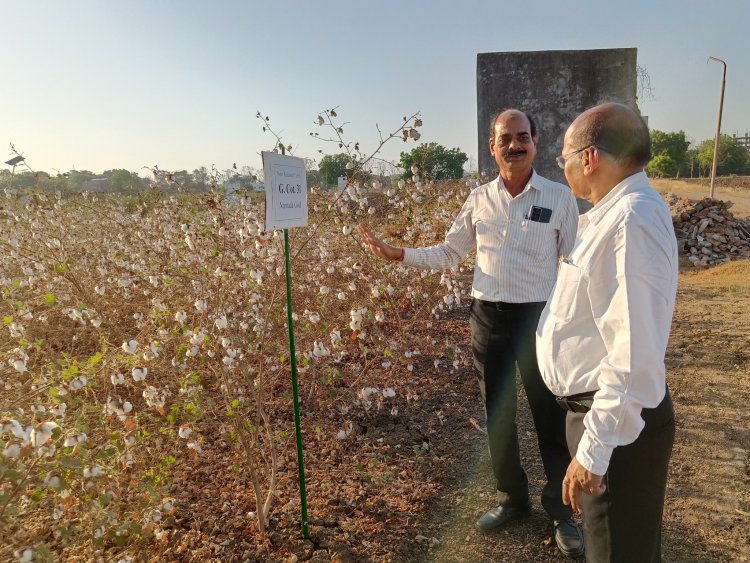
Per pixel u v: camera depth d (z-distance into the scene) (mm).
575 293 1717
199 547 2506
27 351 3939
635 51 6793
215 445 3395
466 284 7328
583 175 1728
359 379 3914
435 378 4578
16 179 7625
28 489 2311
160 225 5781
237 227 4445
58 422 2443
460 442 3631
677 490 3139
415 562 2543
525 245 2523
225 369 2936
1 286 4773
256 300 3547
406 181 6434
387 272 5230
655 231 1502
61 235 5172
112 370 2900
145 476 2525
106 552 2400
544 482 3248
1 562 2109
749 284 7602
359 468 3010
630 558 1695
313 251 5414
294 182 2420
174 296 4145
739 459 3412
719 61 19844
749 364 4820
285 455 3338
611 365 1535
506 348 2609
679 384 4496
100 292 3922
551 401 2588
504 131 2486
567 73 6875
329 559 2480
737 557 2611
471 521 2859
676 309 6598
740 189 30266
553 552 2646
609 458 1542
